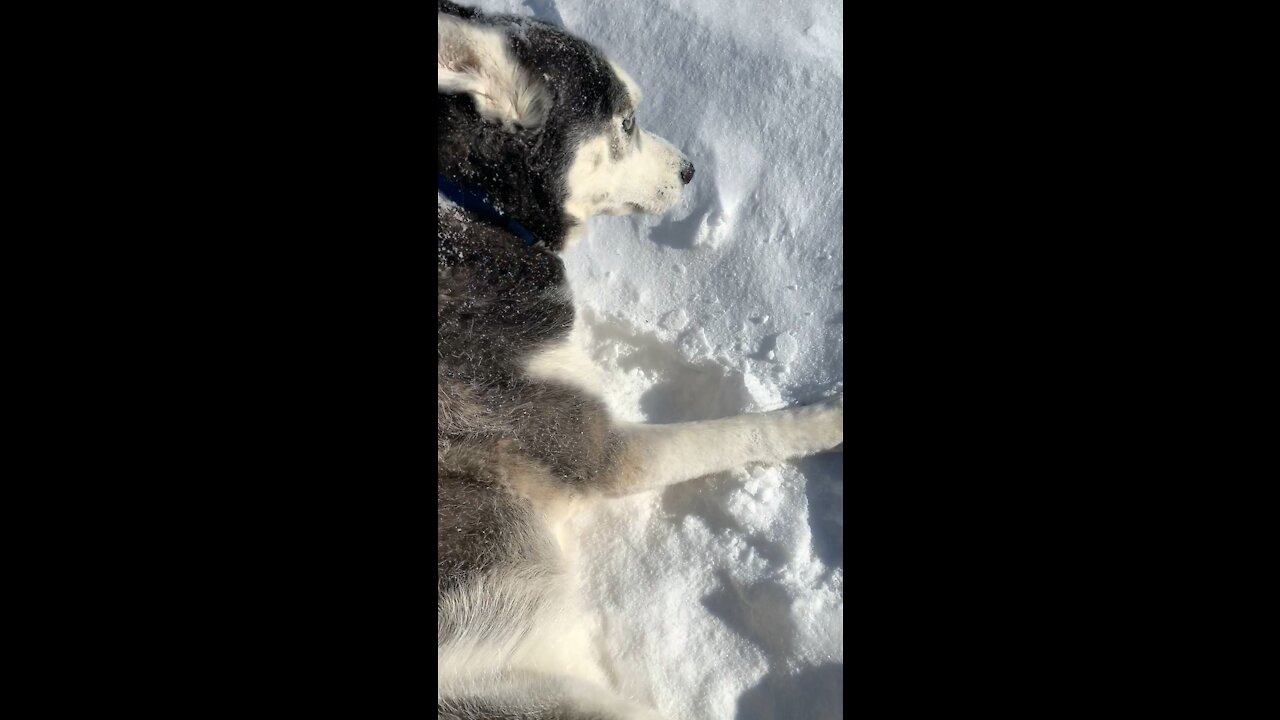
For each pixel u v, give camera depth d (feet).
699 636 3.19
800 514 3.29
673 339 3.83
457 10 3.19
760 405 3.60
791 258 3.82
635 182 3.55
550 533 3.33
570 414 3.29
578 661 3.23
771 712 3.06
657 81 4.26
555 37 3.22
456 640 2.98
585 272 4.00
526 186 3.25
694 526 3.38
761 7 4.28
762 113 4.05
